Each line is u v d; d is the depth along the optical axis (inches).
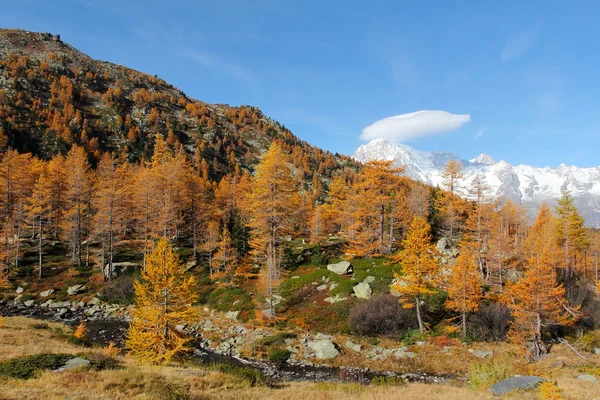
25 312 1552.7
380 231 1733.5
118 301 1717.5
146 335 837.8
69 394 466.6
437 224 2178.9
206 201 2674.7
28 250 2122.3
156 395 500.4
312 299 1550.2
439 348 1184.2
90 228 2082.9
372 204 1749.5
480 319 1250.0
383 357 1149.1
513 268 1648.6
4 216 2004.2
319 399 595.8
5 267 1797.5
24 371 557.9
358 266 1717.5
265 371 1037.2
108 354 759.7
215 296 1717.5
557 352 1124.5
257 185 1647.4
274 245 1594.5
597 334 1272.1
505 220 2287.2
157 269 872.9
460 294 1232.2
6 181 2009.1
